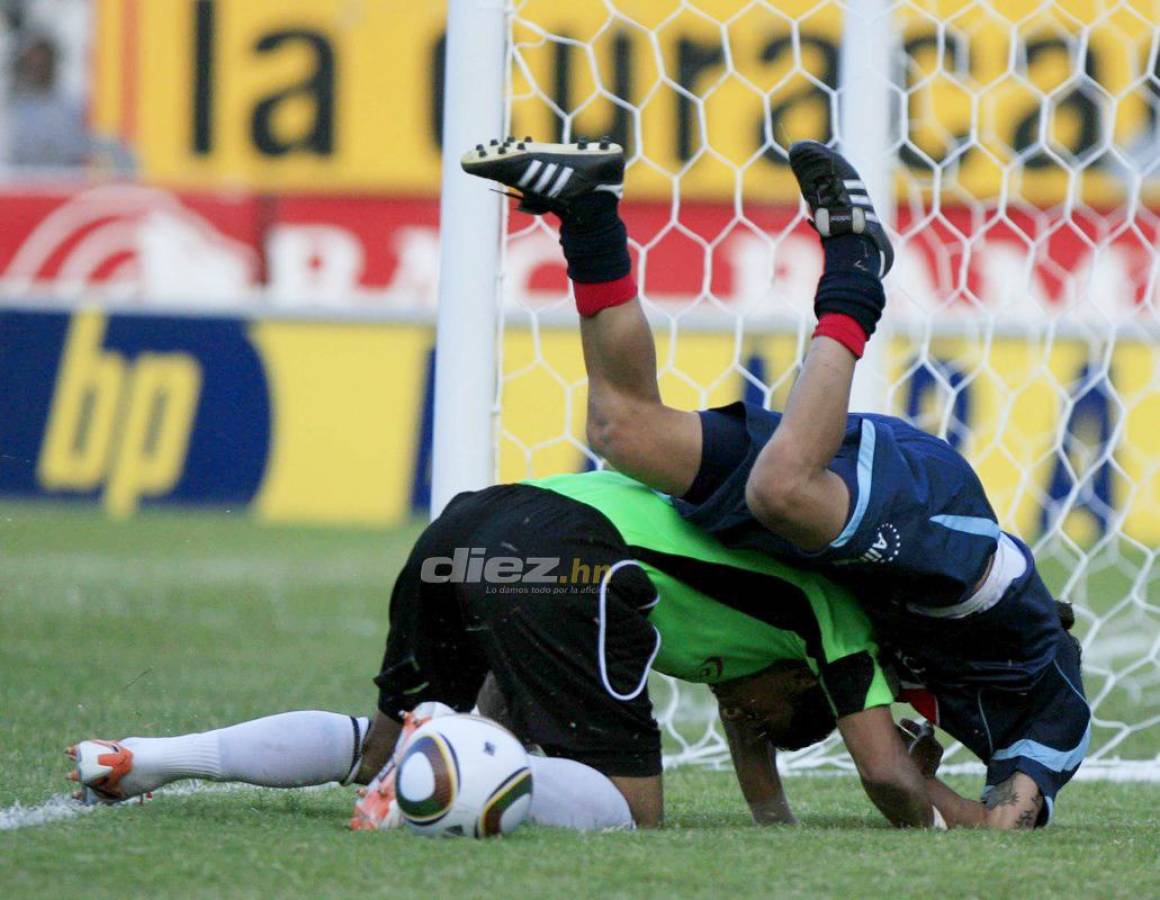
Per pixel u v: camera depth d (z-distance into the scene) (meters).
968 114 33.81
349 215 42.22
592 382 9.45
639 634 8.80
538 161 9.08
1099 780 12.59
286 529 35.56
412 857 7.61
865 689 9.14
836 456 9.20
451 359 12.38
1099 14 20.14
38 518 36.88
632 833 8.43
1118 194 36.09
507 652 8.72
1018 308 34.81
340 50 42.47
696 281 37.19
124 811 9.04
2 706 14.09
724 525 9.11
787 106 36.31
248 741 9.11
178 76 42.56
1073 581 16.70
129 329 40.38
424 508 38.69
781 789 9.95
